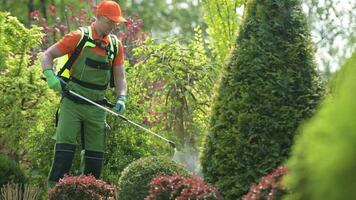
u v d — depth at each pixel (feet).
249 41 24.71
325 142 10.84
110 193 28.43
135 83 40.73
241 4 47.65
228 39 47.44
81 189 27.99
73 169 35.94
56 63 36.06
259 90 24.20
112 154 36.99
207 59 42.78
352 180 10.51
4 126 38.81
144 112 39.04
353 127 10.59
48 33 57.88
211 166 24.79
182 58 42.37
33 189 33.76
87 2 64.44
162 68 41.83
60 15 92.27
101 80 31.73
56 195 28.02
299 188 12.74
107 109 31.50
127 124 37.29
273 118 23.91
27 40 40.50
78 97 31.32
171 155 40.16
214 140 24.79
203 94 42.16
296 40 24.62
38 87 39.22
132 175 28.37
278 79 24.13
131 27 52.06
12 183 32.99
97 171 32.19
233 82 24.64
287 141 23.80
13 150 39.24
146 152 37.65
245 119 24.14
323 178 10.75
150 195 24.56
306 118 23.82
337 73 12.93
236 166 24.16
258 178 23.77
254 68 24.34
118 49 32.24
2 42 40.27
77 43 31.32
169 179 24.41
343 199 10.55
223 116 24.66
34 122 38.68
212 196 22.95
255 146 23.91
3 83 39.04
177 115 41.70
